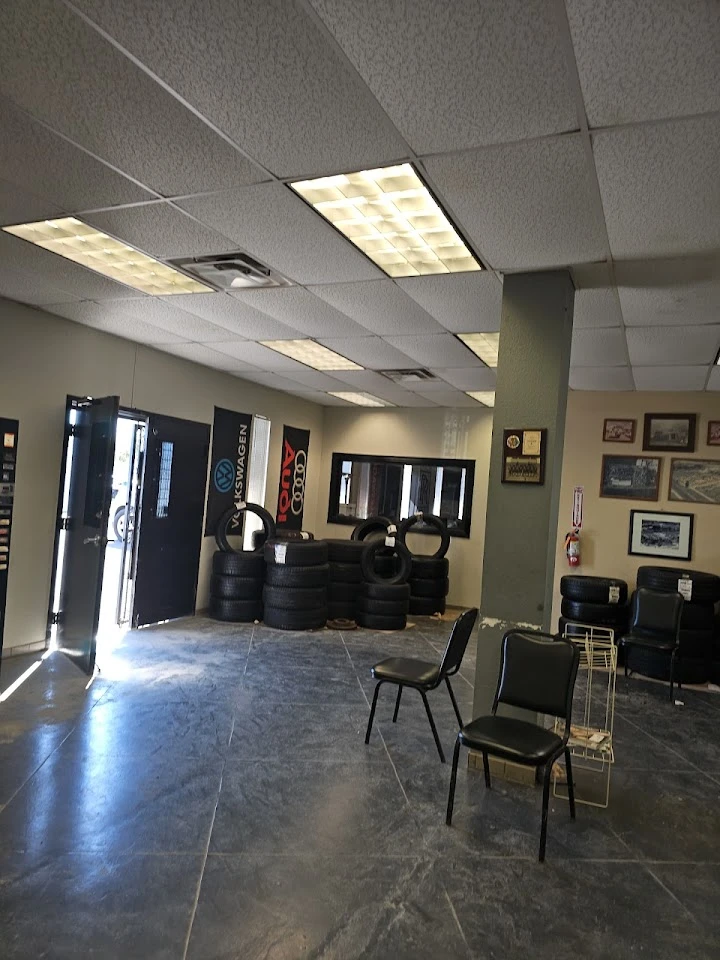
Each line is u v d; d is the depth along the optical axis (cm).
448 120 201
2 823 257
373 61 175
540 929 213
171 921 206
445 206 261
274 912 213
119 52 178
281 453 818
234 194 265
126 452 912
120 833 255
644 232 274
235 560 667
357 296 395
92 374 528
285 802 289
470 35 163
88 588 458
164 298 430
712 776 351
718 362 499
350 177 248
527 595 327
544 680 299
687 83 175
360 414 904
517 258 313
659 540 630
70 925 201
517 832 275
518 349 333
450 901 225
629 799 315
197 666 495
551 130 203
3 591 449
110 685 437
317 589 662
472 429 838
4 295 442
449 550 838
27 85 197
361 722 395
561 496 666
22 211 297
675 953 205
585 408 661
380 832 268
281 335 510
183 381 636
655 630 542
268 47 172
